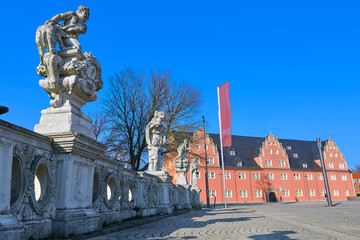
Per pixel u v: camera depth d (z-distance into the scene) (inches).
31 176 183.2
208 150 2469.2
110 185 324.2
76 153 221.8
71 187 216.5
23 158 178.1
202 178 2380.7
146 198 433.4
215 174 2439.7
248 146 2876.5
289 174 2726.4
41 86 230.1
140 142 964.6
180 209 695.7
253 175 2603.3
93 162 252.4
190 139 1029.2
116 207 328.2
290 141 3161.9
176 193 657.0
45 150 206.2
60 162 215.9
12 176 176.2
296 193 2716.5
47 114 231.5
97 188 281.6
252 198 2529.5
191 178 1056.2
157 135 537.3
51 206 203.6
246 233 293.0
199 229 317.4
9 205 163.5
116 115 955.3
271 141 2755.9
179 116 1010.1
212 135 2783.0
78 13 257.3
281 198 2632.9
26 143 184.4
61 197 209.8
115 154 952.3
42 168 202.4
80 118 243.1
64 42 245.1
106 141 951.6
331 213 684.1
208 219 473.1
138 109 963.3
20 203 172.9
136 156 941.2
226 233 289.6
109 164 311.0
